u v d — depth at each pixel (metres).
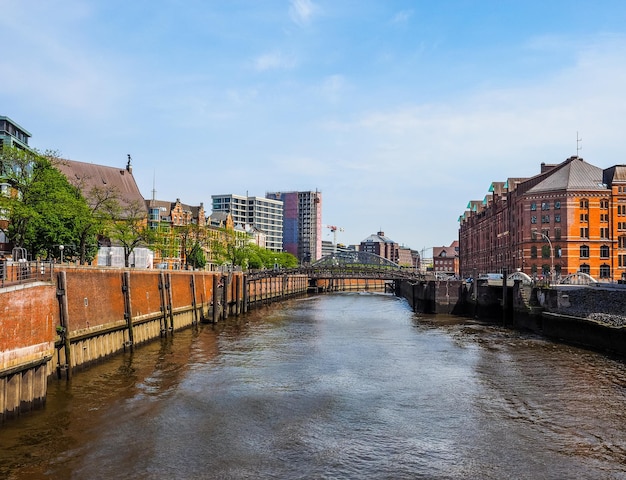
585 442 26.62
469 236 166.25
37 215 49.88
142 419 29.78
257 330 68.12
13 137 85.19
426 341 57.19
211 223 171.00
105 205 74.94
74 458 24.33
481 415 30.84
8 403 28.89
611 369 41.97
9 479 22.16
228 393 35.38
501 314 79.69
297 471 23.39
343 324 74.62
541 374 40.44
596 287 63.47
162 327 61.50
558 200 98.44
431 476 22.98
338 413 31.28
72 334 40.16
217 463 24.09
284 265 192.25
